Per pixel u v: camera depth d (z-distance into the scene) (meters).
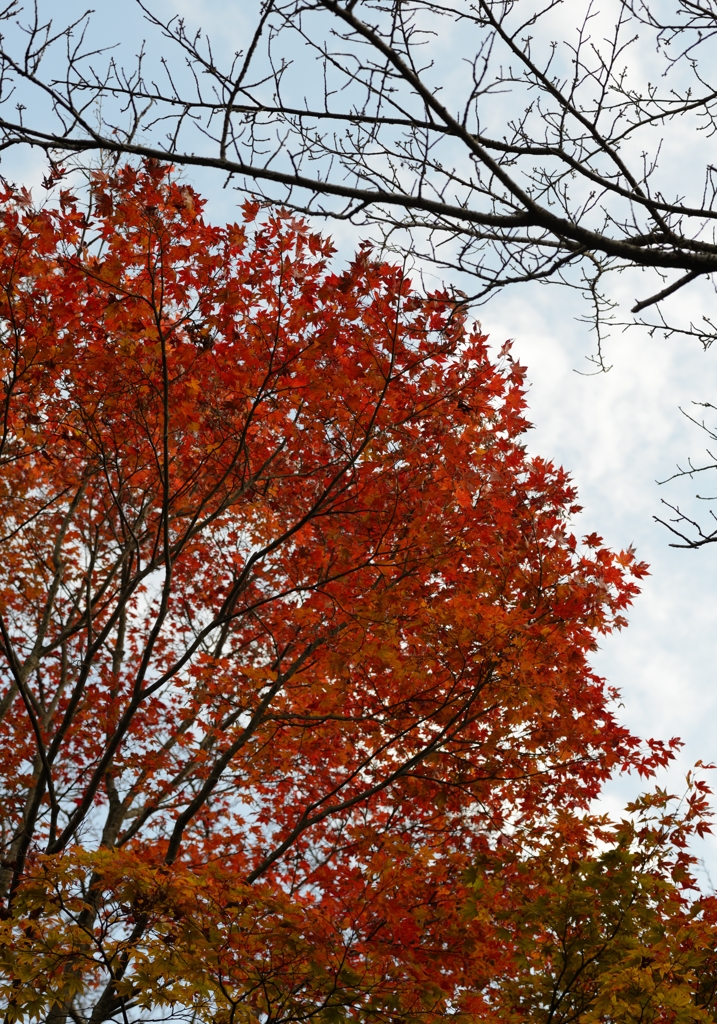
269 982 4.54
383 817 7.75
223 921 4.55
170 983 4.64
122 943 4.66
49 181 5.17
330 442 6.37
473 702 6.05
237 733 7.06
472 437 6.36
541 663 5.89
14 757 8.94
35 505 9.30
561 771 6.72
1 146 2.97
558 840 5.95
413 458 6.14
